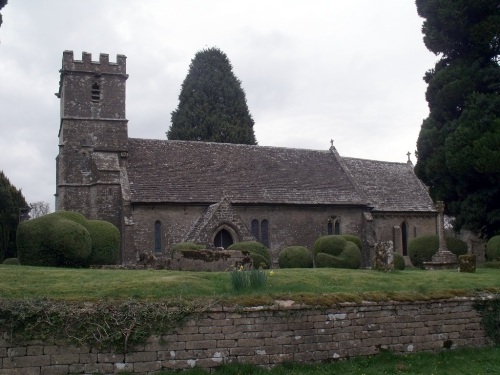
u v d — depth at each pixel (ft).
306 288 45.27
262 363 38.75
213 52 203.51
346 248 91.61
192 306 37.58
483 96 96.12
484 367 40.98
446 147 98.94
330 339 41.24
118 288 40.70
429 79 111.75
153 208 103.50
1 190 152.56
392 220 130.31
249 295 40.88
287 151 131.95
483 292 48.65
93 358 34.78
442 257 83.71
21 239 67.82
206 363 37.29
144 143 117.70
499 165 90.84
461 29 100.53
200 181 111.55
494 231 101.19
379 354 42.60
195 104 196.95
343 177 129.39
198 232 95.81
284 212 114.93
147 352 35.96
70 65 110.83
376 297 43.86
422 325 45.06
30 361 33.58
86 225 75.00
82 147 110.01
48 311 34.40
